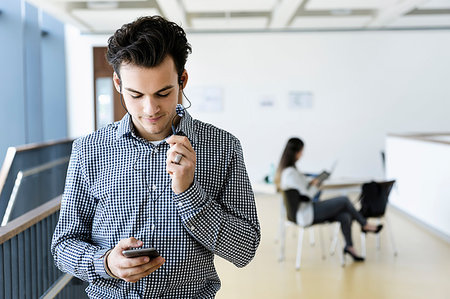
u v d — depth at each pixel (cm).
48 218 277
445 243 601
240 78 940
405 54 937
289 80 942
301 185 512
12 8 688
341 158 951
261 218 745
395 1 675
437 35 932
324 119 948
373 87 943
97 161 138
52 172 614
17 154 498
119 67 119
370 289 452
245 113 945
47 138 930
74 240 137
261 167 952
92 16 766
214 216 127
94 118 941
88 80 936
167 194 134
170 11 731
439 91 942
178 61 123
